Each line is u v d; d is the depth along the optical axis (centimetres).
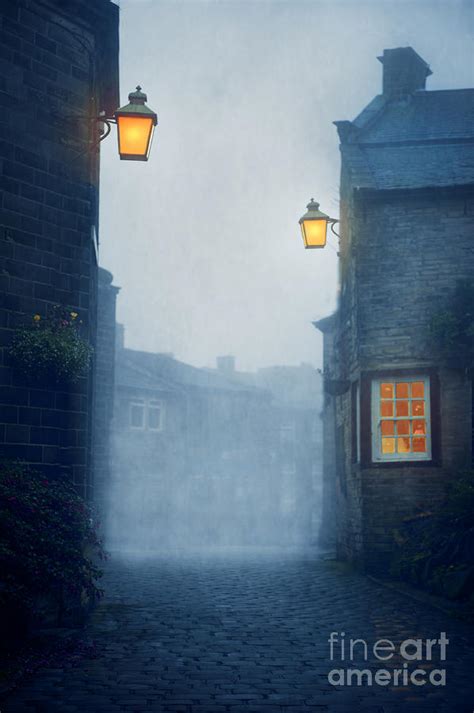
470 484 1209
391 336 1429
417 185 1463
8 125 920
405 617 898
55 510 823
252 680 612
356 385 1487
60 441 927
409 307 1432
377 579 1272
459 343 1391
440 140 1667
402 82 1878
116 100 1221
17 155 924
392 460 1390
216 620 872
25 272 917
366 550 1371
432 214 1452
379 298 1446
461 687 600
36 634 751
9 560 732
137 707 536
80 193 986
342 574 1363
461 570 1030
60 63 985
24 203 925
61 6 983
